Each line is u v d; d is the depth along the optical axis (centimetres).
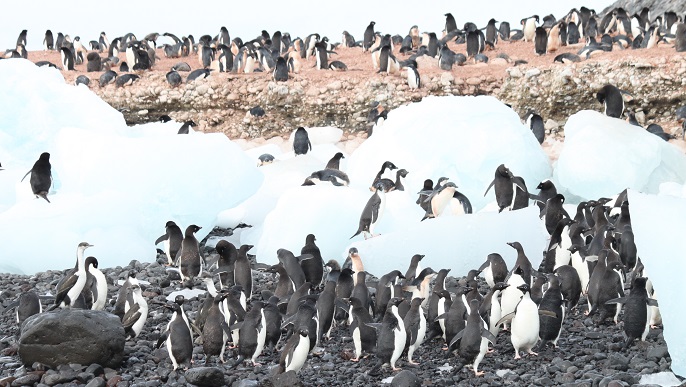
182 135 1773
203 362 944
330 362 949
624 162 1866
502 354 966
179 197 1655
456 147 1816
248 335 925
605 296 1054
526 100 2830
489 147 1809
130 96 3183
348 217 1530
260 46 3572
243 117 3108
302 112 3019
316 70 3216
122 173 1664
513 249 1362
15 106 2006
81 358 902
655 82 2617
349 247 1397
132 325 1020
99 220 1527
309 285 1075
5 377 880
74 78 3384
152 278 1336
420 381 862
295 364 882
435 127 1852
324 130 2856
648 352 931
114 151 1694
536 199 1642
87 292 1126
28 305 1057
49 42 4381
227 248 1259
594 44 3034
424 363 939
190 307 1162
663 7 4094
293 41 4244
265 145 2672
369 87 2969
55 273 1403
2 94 2006
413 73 2916
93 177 1662
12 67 2084
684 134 2438
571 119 2127
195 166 1684
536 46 3244
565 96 2744
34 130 1978
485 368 917
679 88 2598
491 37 3566
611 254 1106
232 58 3284
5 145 1953
